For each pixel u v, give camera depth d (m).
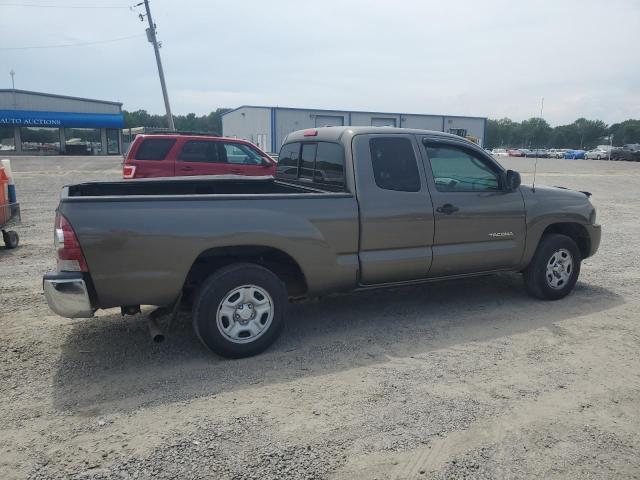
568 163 44.53
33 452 3.06
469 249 5.36
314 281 4.63
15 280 6.65
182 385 3.90
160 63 29.33
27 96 51.50
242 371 4.14
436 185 5.16
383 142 4.93
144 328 5.04
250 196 4.30
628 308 5.80
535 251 5.85
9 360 4.29
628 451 3.13
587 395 3.79
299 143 5.79
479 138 52.28
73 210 3.81
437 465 2.97
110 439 3.20
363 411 3.53
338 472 2.90
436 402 3.66
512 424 3.39
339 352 4.53
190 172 10.69
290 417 3.46
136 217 3.93
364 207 4.73
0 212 8.14
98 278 3.89
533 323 5.28
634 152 53.56
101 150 53.12
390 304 5.88
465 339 4.84
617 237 10.42
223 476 2.86
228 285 4.21
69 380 3.96
